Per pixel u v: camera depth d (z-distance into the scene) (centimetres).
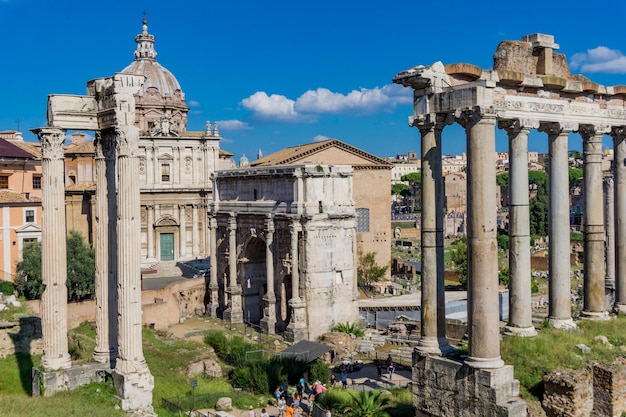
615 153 4275
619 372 3080
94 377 3747
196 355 5838
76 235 7138
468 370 3089
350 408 4322
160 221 10581
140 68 11512
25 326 4778
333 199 7781
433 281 3350
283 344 7325
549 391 3048
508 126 3622
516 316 3609
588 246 4062
